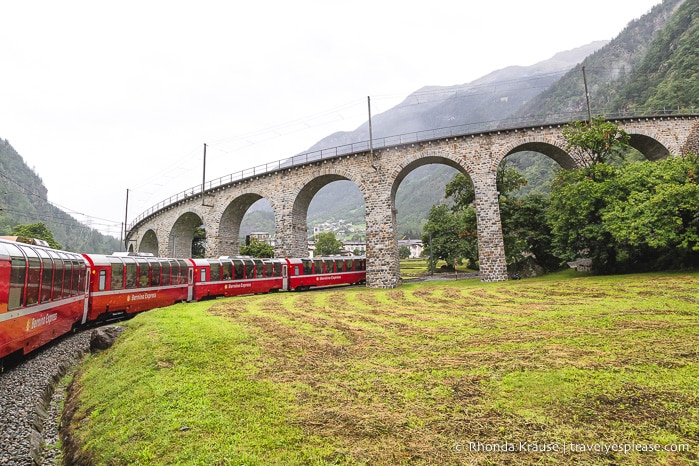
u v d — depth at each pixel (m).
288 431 6.43
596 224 26.62
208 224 46.12
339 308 19.78
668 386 7.29
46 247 14.83
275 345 11.81
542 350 10.03
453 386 8.03
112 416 7.82
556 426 6.15
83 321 17.58
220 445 6.08
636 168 27.39
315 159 38.56
